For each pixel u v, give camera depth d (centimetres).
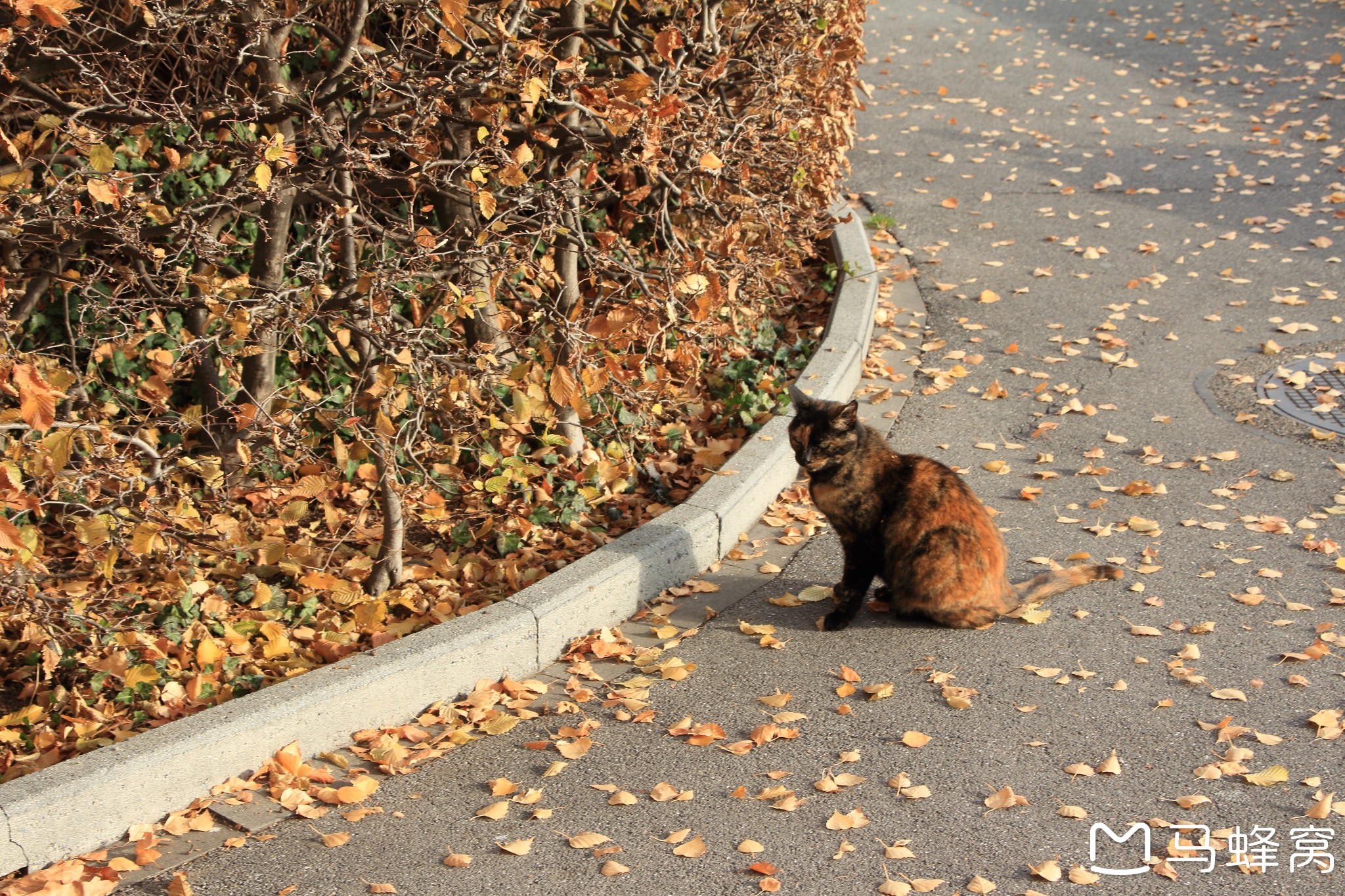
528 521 602
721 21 701
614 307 592
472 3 520
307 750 436
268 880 374
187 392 676
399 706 461
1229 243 1020
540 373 495
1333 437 695
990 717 454
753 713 464
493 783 419
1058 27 1823
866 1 1138
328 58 687
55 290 614
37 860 372
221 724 414
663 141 562
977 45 1745
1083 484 660
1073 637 511
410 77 504
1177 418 734
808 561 594
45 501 441
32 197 466
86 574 557
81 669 493
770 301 902
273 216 571
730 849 385
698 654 511
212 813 406
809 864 376
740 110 743
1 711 489
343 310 512
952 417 753
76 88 522
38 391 342
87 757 394
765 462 645
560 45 610
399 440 596
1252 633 506
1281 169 1186
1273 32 1684
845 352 779
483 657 481
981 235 1073
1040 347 849
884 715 458
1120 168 1223
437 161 500
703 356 775
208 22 515
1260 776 409
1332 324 855
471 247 512
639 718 460
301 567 568
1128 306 907
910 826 393
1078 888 362
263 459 594
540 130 556
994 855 378
